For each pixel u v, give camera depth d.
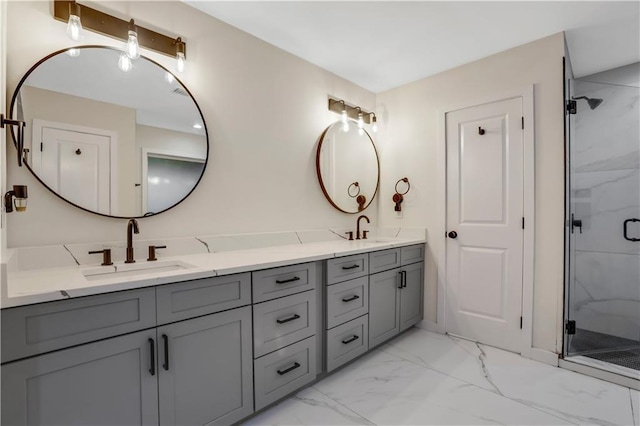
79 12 1.43
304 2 1.83
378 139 3.17
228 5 1.85
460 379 1.95
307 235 2.49
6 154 1.30
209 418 1.36
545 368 2.09
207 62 1.93
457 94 2.62
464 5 1.85
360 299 2.13
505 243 2.36
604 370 1.93
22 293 0.95
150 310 1.19
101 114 1.55
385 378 1.96
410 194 2.92
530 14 1.93
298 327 1.74
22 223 1.35
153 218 1.72
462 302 2.58
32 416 0.96
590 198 2.50
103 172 1.55
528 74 2.25
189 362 1.29
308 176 2.55
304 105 2.51
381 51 2.39
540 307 2.19
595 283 2.50
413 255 2.67
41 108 1.39
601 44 2.28
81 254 1.48
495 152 2.41
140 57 1.67
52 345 0.99
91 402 1.06
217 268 1.38
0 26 1.05
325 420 1.57
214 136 1.96
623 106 2.42
